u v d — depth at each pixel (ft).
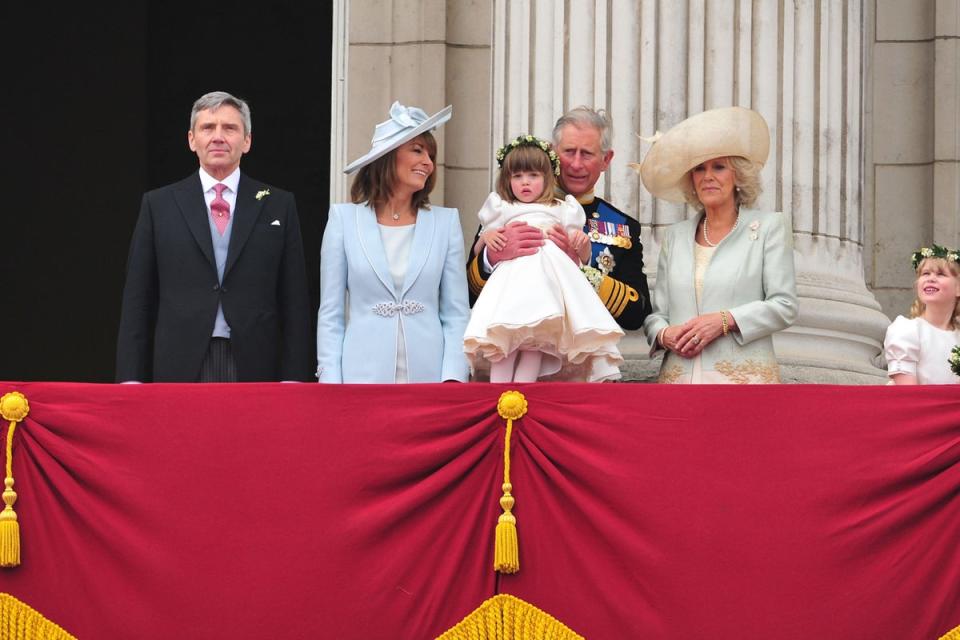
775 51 108.17
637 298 91.09
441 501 81.00
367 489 80.89
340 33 138.62
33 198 188.03
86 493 81.71
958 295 88.74
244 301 90.12
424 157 91.25
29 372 187.21
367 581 80.38
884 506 78.84
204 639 80.38
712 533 79.15
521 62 110.32
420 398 81.46
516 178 88.89
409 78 138.00
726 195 91.04
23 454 82.17
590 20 108.37
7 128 188.03
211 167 91.71
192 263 90.27
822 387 79.82
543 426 81.00
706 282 90.53
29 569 81.41
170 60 189.88
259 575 80.59
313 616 80.33
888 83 136.98
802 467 79.36
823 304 107.65
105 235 188.44
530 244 86.12
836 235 110.42
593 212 94.84
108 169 188.44
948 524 78.74
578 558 79.77
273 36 191.01
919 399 79.30
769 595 78.64
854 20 113.70
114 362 187.42
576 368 87.97
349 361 89.56
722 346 89.10
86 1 188.96
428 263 90.38
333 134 138.41
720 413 79.97
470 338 84.84
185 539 80.94
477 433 81.00
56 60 188.55
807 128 108.99
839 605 78.43
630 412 80.43
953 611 78.28
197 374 89.25
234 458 81.35
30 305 187.42
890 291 135.54
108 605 80.89
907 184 136.15
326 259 90.94
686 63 107.04
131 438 81.82
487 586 80.33
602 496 79.97
